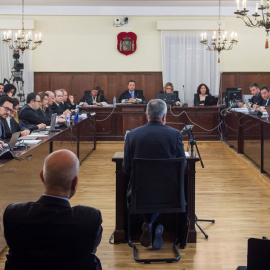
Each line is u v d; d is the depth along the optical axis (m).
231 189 5.73
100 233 1.84
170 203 3.28
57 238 1.74
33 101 6.39
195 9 11.09
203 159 7.79
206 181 6.18
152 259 3.47
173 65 11.30
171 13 11.10
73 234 1.74
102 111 9.61
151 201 3.26
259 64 11.37
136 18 11.19
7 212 1.78
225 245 3.82
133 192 3.23
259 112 7.06
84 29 11.20
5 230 1.77
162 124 3.39
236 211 4.79
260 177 6.23
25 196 4.16
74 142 6.87
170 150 3.31
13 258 1.77
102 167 7.11
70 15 11.12
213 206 4.98
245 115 7.50
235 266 3.40
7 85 7.06
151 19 11.20
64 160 1.82
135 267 3.39
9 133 5.14
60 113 7.76
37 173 4.61
